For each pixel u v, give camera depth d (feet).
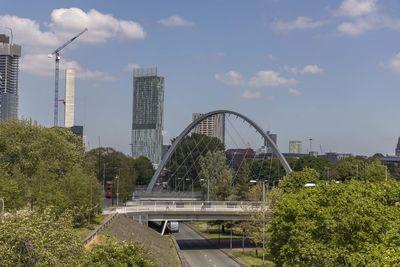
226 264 327.26
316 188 214.28
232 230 460.55
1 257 109.29
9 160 343.46
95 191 342.44
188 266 285.02
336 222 157.79
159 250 313.12
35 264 112.47
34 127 370.94
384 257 110.93
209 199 604.08
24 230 113.50
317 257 158.81
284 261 193.36
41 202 262.26
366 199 162.09
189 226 579.89
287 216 206.59
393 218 153.28
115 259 149.59
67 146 395.34
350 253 151.33
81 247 130.52
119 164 638.94
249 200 457.27
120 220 343.26
